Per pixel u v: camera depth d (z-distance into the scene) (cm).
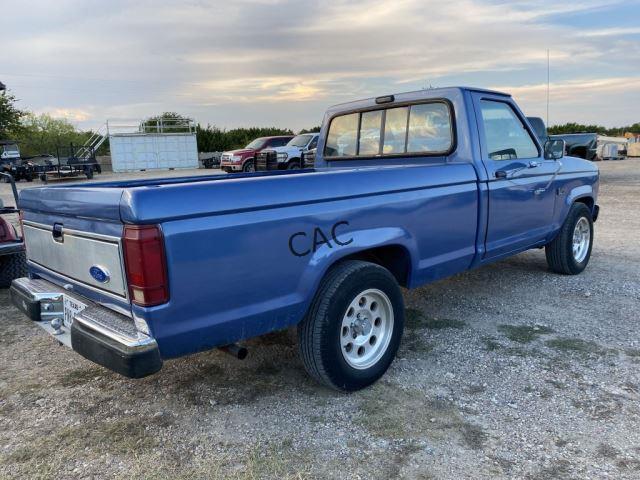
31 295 319
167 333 245
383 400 319
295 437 283
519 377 344
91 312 276
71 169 2573
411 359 375
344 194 306
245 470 256
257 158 1797
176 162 3522
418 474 250
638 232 833
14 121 3856
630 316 450
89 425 299
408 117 446
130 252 236
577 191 557
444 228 377
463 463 257
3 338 434
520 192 455
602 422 289
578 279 565
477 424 290
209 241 250
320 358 304
